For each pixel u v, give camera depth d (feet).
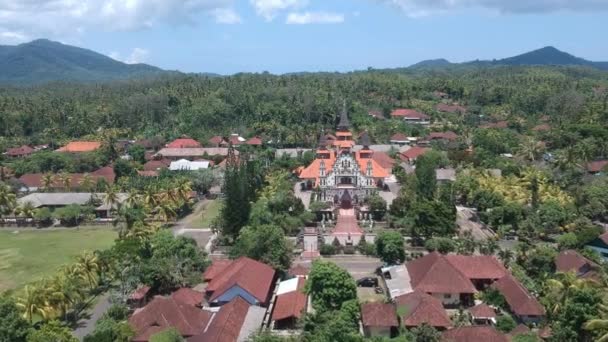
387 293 419.33
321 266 367.45
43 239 594.24
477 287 422.82
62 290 367.25
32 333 314.55
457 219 627.46
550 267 439.63
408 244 531.50
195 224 640.58
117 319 378.53
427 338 319.06
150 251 471.62
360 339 313.32
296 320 366.84
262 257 451.94
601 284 360.07
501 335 318.65
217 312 370.94
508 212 566.36
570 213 567.59
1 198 650.43
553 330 323.57
